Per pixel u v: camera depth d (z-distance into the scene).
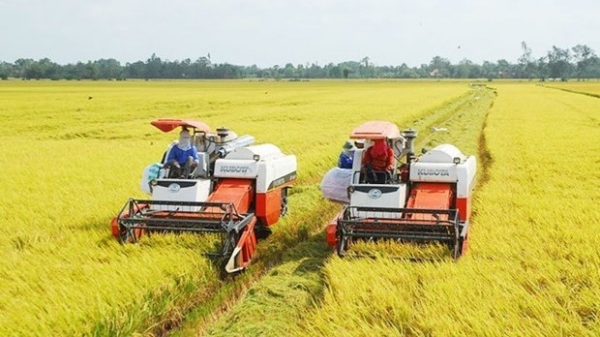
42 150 22.39
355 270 7.94
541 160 19.45
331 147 21.89
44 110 47.09
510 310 6.62
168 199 9.61
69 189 13.85
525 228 10.23
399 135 10.41
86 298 6.87
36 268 7.92
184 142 10.57
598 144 23.83
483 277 7.68
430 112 42.53
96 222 10.73
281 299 7.61
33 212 11.49
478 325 6.16
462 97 70.62
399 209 8.94
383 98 62.81
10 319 6.36
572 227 10.13
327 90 95.88
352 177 10.09
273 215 10.59
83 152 21.50
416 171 10.03
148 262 7.98
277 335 6.57
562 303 7.00
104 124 36.62
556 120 36.12
